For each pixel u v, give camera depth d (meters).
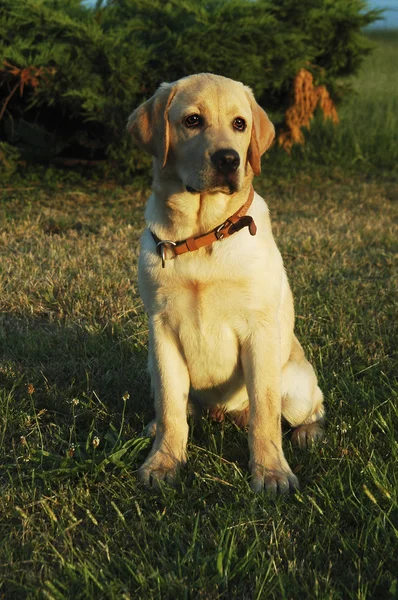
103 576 2.25
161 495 2.80
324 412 3.52
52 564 2.38
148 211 3.14
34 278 5.35
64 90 7.87
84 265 5.71
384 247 6.48
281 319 3.34
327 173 10.00
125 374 3.88
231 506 2.63
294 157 10.59
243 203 3.03
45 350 4.18
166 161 3.05
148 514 2.68
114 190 8.58
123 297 5.04
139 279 3.13
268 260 3.02
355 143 10.86
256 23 8.07
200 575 2.26
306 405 3.38
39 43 7.83
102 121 7.91
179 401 3.11
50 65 7.82
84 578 2.24
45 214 7.38
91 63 7.75
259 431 3.01
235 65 7.91
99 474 2.92
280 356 3.09
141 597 2.19
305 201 8.52
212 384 3.24
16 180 8.71
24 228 6.83
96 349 4.20
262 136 3.24
